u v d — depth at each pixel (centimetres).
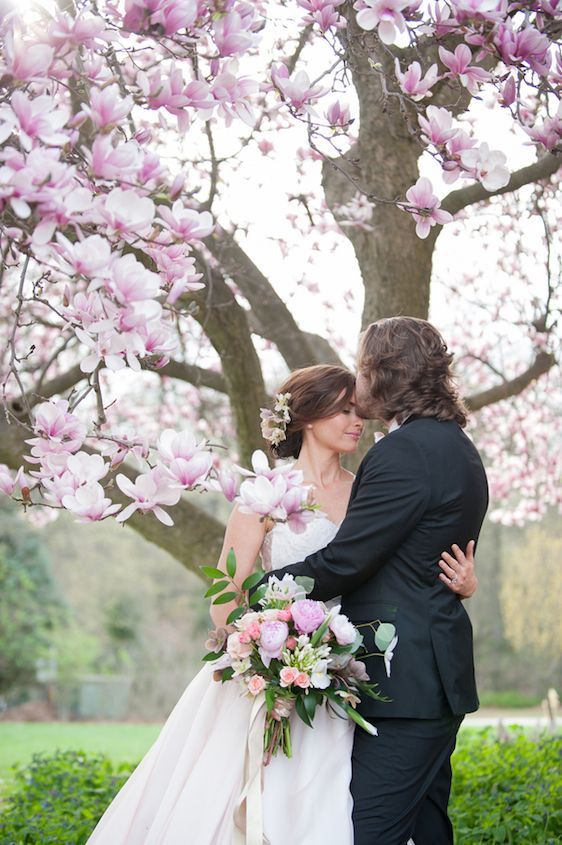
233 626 236
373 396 240
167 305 180
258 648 217
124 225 160
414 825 232
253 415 428
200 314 394
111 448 201
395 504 220
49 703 1845
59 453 192
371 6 186
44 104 153
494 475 681
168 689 1948
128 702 1911
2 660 1750
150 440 198
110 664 1977
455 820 388
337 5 212
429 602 222
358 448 395
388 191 389
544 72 199
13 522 1792
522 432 670
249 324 461
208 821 231
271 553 247
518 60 198
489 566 1795
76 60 178
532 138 207
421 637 219
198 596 2006
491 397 484
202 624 2002
